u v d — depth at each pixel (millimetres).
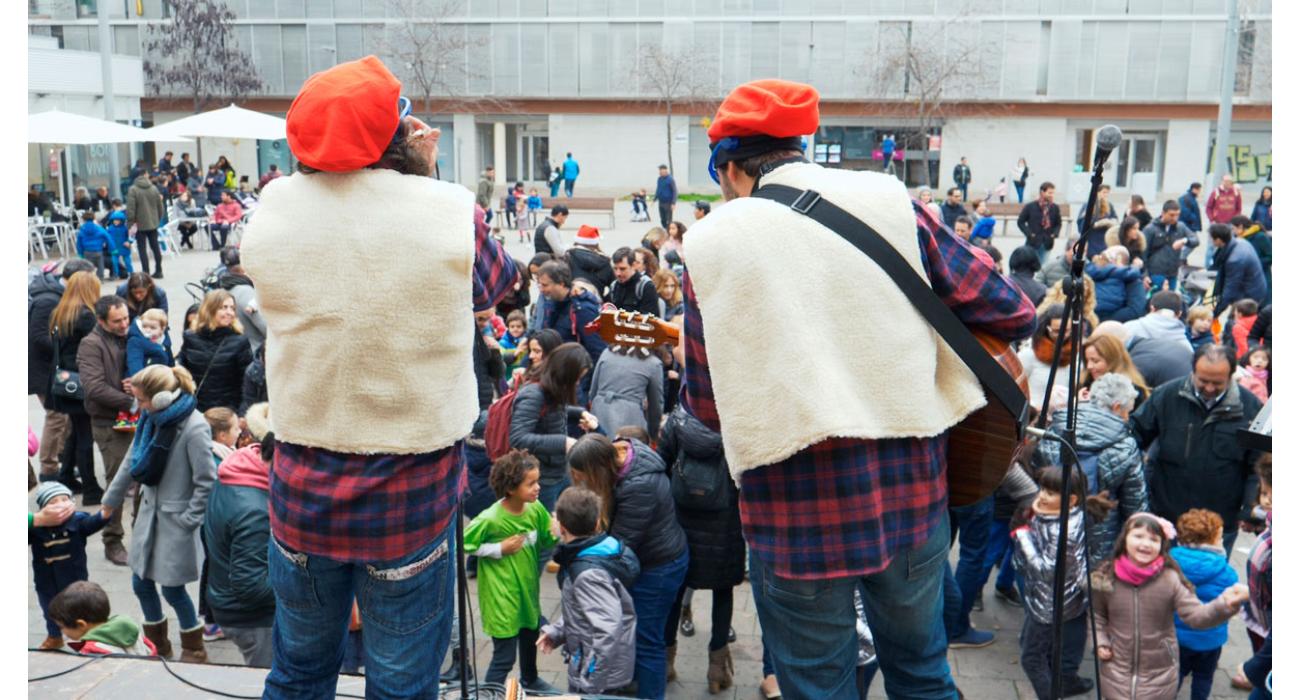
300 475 1942
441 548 2018
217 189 28547
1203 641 4836
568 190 37062
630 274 9109
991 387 1861
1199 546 4957
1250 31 36719
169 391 5348
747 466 1795
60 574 5391
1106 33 37406
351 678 2711
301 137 1840
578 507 4574
